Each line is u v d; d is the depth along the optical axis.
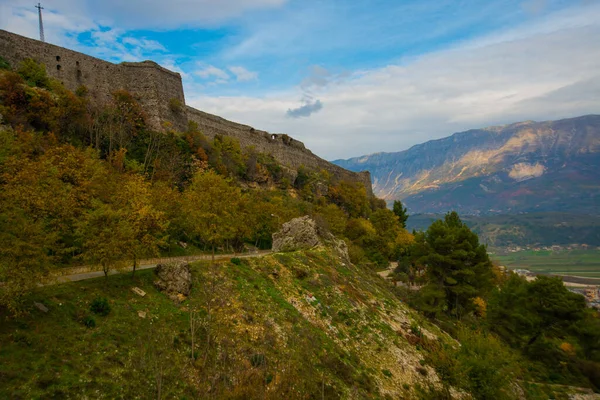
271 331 28.92
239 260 37.12
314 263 43.47
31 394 16.83
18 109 51.50
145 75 80.06
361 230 92.50
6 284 20.19
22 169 34.66
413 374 32.34
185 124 86.38
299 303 34.50
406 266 80.38
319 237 52.88
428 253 59.22
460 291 55.03
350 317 36.22
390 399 27.78
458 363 33.53
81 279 27.22
